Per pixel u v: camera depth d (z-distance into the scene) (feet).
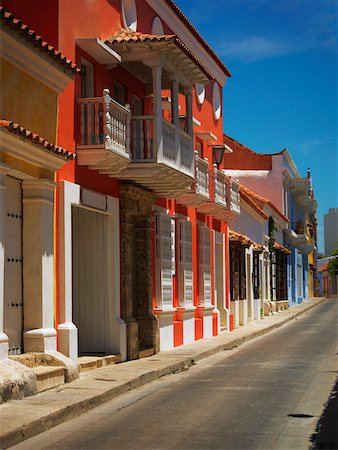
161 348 64.80
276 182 168.55
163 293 65.26
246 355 64.59
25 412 33.01
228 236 96.12
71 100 48.01
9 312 40.37
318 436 29.63
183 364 56.24
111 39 53.62
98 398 38.50
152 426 32.42
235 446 27.96
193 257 78.13
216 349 68.54
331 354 62.54
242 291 106.11
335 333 88.89
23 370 37.58
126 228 55.83
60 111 46.44
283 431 30.68
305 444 28.25
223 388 43.73
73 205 48.08
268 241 140.97
